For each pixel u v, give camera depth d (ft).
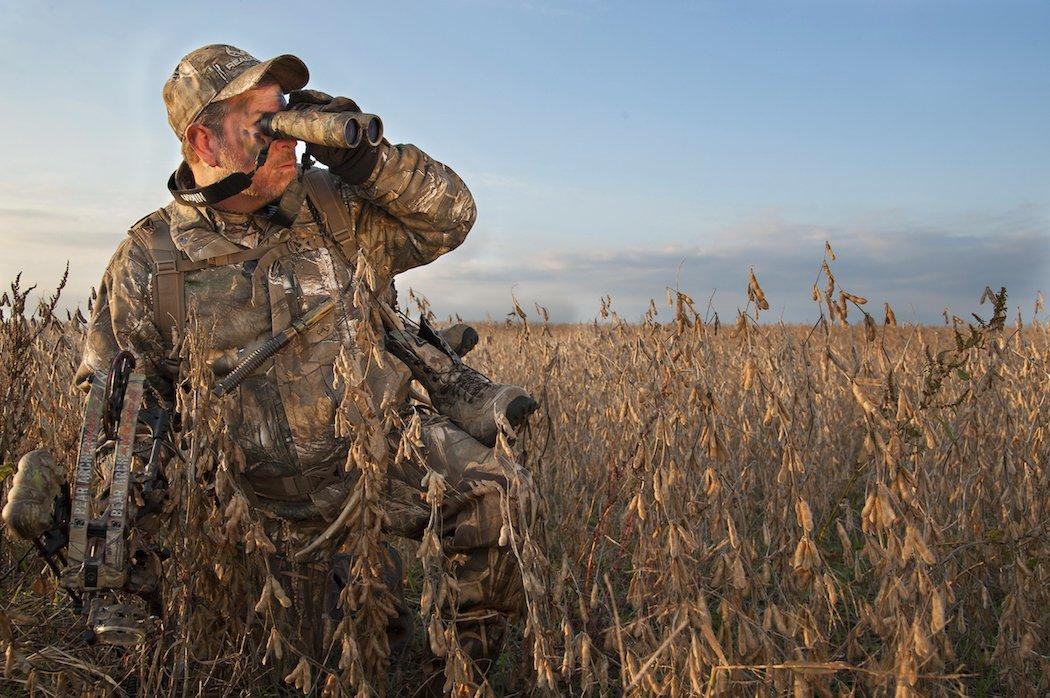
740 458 9.02
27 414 11.32
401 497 7.83
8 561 10.45
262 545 6.70
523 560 6.33
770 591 8.12
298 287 7.64
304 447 7.67
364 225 8.05
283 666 8.00
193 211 7.73
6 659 7.13
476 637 7.61
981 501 9.45
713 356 11.16
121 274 7.61
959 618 7.70
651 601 7.51
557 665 6.62
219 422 6.96
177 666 7.16
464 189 8.23
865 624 6.59
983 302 7.31
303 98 7.75
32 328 12.34
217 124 7.38
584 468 12.15
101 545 6.57
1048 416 10.22
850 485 7.45
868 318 6.11
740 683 6.34
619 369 10.12
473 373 8.46
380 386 7.88
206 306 7.52
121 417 6.96
